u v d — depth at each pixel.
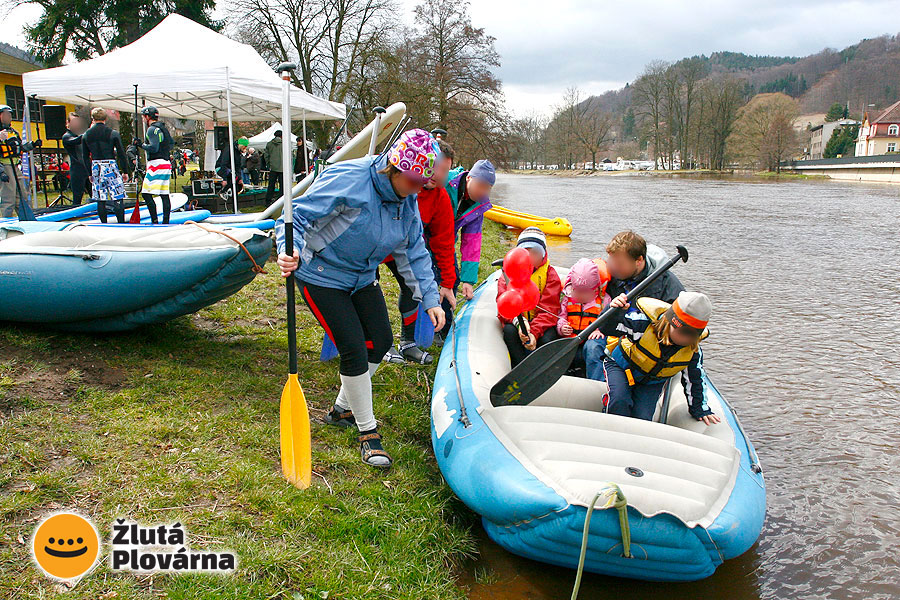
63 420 3.19
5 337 4.03
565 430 2.97
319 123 24.14
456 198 4.75
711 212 21.78
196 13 27.19
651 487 2.62
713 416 3.34
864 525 3.45
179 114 13.53
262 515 2.76
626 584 2.92
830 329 6.96
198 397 3.66
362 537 2.80
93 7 25.36
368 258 3.20
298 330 5.16
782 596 2.91
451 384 3.64
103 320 4.11
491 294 5.10
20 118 22.28
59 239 4.13
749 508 2.72
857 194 33.12
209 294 4.02
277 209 4.64
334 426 3.71
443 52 27.50
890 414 4.80
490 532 2.93
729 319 7.35
